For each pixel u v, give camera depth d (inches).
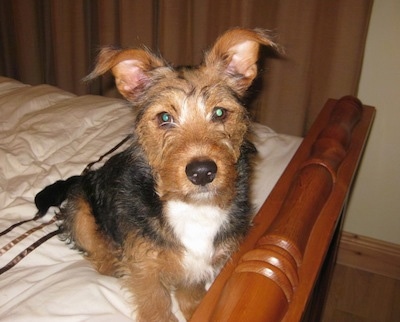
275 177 25.8
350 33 32.6
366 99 35.7
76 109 31.0
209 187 17.4
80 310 16.7
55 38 45.4
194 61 39.7
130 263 20.2
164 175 18.2
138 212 19.9
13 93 34.2
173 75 20.4
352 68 33.5
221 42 20.4
